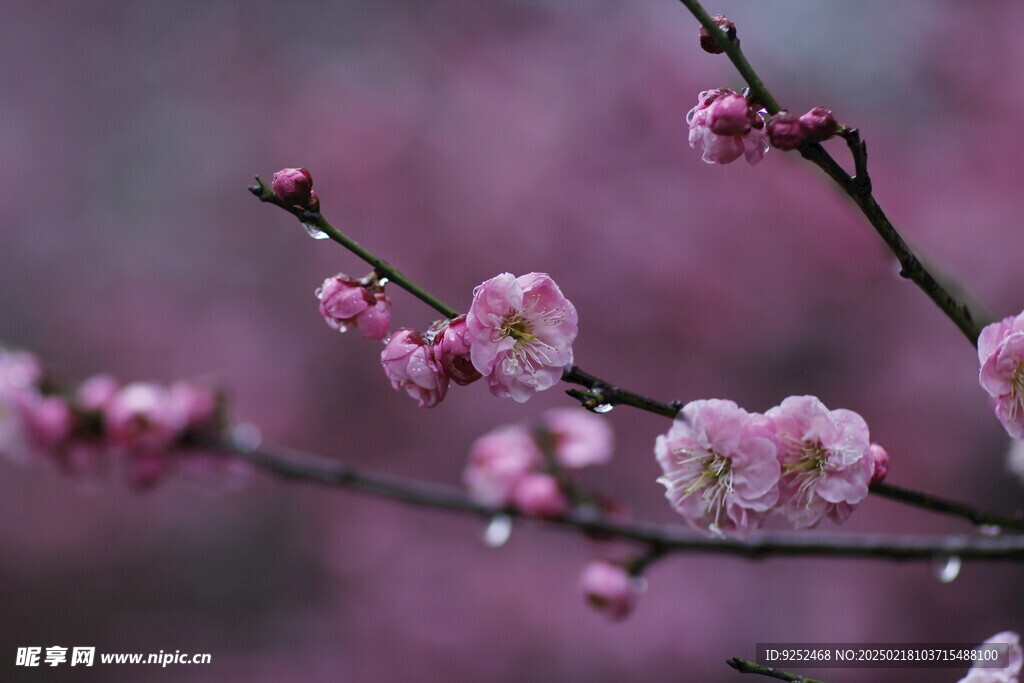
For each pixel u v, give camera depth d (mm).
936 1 5656
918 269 1235
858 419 1246
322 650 5438
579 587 5367
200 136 6539
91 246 6473
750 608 5203
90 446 2424
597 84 5848
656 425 5414
